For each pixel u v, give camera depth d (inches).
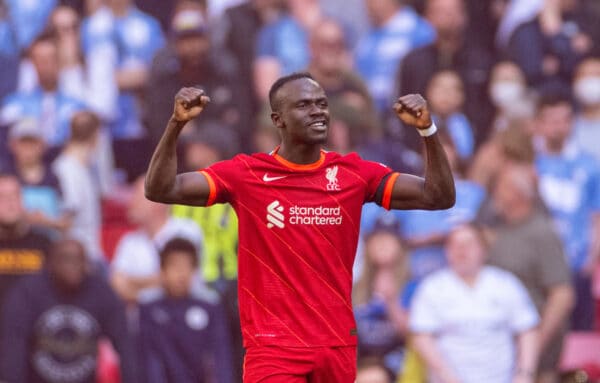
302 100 690.8
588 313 1587.1
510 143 1611.7
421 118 682.2
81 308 1478.8
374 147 1576.0
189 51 1569.9
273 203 696.4
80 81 1577.3
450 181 699.4
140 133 1566.2
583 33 1691.7
